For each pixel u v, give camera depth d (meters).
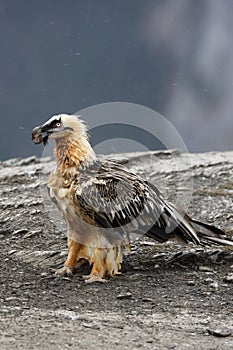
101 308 11.19
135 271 13.08
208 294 11.97
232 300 11.74
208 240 13.45
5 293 11.86
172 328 10.35
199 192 18.34
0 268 13.20
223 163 21.14
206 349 9.55
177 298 11.76
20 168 20.55
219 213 16.81
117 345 9.52
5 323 10.23
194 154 22.47
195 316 10.96
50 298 11.62
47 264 13.41
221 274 12.97
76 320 10.52
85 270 12.96
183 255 13.55
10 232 15.24
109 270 12.64
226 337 10.07
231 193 18.30
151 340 9.78
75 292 11.94
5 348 9.20
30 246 14.47
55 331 9.95
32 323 10.28
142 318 10.77
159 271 13.09
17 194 17.81
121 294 11.81
